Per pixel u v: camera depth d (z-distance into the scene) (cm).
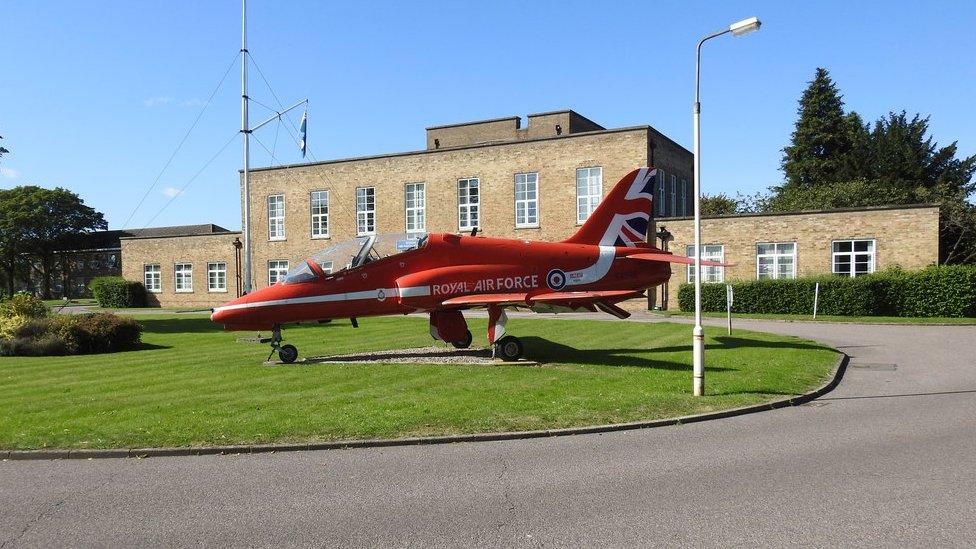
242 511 610
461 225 3769
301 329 2448
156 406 1062
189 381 1312
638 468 733
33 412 1029
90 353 1902
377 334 2228
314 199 4159
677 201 3991
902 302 2677
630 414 991
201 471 745
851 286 2752
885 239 2875
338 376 1340
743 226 3141
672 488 659
